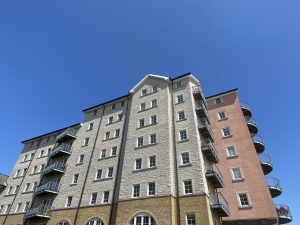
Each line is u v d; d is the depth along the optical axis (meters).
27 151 44.78
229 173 28.52
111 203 25.42
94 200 27.14
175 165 24.44
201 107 28.62
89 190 28.39
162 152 25.55
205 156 25.98
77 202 28.16
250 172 27.52
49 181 33.59
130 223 22.09
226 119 33.38
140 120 30.83
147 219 21.59
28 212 31.53
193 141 25.27
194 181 22.31
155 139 27.53
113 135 32.75
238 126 31.86
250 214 24.83
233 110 33.75
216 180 24.03
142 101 33.06
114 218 24.16
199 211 20.30
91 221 25.31
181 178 23.16
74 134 37.31
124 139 31.12
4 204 37.56
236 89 35.59
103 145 32.47
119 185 26.69
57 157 36.84
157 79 34.19
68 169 33.19
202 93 32.22
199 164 23.14
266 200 24.95
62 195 30.39
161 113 29.52
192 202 21.11
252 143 29.50
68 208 28.23
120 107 35.94
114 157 29.84
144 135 28.69
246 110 34.50
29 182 37.88
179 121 27.98
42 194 32.47
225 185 27.75
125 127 32.50
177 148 25.70
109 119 35.59
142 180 24.55
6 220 34.72
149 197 22.77
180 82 32.44
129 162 27.03
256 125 33.41
